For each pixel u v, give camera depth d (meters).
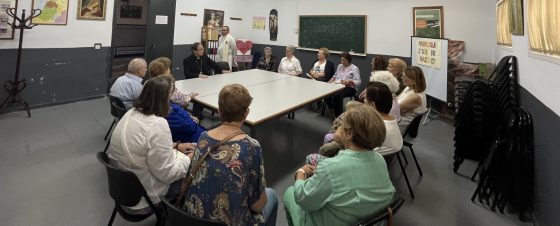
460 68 4.72
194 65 4.64
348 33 6.21
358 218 1.18
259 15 7.57
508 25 3.38
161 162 1.54
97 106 4.67
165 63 2.80
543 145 2.16
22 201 2.20
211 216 1.22
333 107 4.56
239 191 1.20
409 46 5.49
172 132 2.26
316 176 1.23
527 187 2.34
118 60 6.95
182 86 3.40
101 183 2.50
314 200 1.22
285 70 5.41
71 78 4.73
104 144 3.26
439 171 3.07
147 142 1.52
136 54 7.51
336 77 4.88
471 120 3.10
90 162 2.85
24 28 3.93
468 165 3.21
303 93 3.40
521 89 2.89
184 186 1.33
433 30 5.11
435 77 4.69
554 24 1.83
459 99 4.33
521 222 2.28
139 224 2.02
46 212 2.10
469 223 2.24
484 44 4.67
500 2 3.88
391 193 1.23
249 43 7.42
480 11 4.64
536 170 2.29
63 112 4.29
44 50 4.36
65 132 3.54
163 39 6.13
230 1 7.35
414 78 2.81
